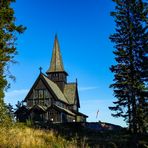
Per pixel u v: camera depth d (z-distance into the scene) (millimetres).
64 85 89250
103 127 51500
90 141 34031
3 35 31984
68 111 79062
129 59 43969
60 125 47344
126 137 38719
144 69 43125
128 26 45094
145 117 42250
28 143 17234
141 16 45312
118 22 45781
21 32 33188
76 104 89250
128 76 43438
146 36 44188
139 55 43719
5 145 15836
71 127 47219
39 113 71250
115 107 43188
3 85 30250
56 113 71875
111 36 45188
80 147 18516
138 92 42625
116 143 34844
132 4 46000
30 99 76562
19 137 18406
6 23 32844
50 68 89250
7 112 21672
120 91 43219
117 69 44125
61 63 89562
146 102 42438
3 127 19734
